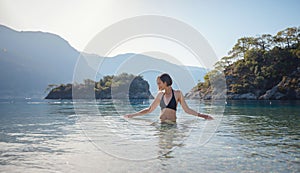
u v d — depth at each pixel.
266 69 37.16
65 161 2.42
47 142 3.26
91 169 2.17
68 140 3.38
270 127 4.52
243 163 2.32
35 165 2.31
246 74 37.12
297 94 32.91
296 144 3.10
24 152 2.77
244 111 8.91
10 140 3.41
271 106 13.14
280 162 2.35
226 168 2.18
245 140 3.33
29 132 4.07
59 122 5.42
